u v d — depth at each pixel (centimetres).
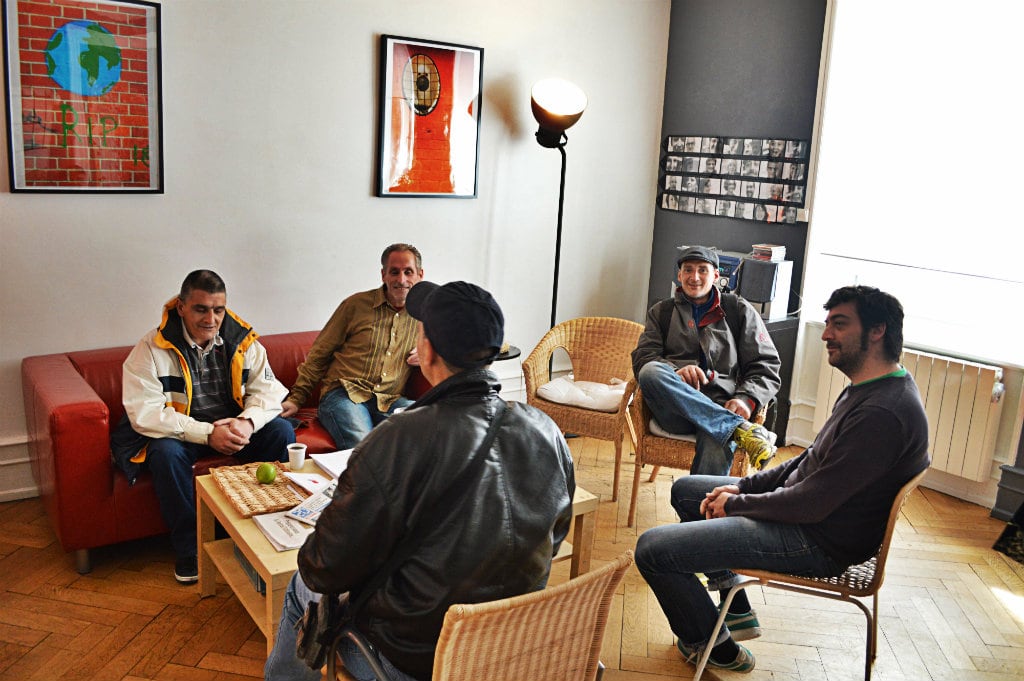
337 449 322
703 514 244
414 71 386
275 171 360
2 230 307
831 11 397
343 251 387
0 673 229
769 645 263
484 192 425
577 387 368
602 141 465
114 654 241
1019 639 272
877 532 216
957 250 389
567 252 467
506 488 150
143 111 323
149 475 284
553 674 163
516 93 424
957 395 372
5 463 326
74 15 304
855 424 208
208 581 271
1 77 295
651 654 256
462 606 137
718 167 461
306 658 164
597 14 445
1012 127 369
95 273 327
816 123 411
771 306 412
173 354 289
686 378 327
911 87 397
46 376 293
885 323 208
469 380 154
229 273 358
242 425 289
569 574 296
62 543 273
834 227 429
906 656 261
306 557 153
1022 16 362
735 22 444
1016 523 325
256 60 346
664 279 502
